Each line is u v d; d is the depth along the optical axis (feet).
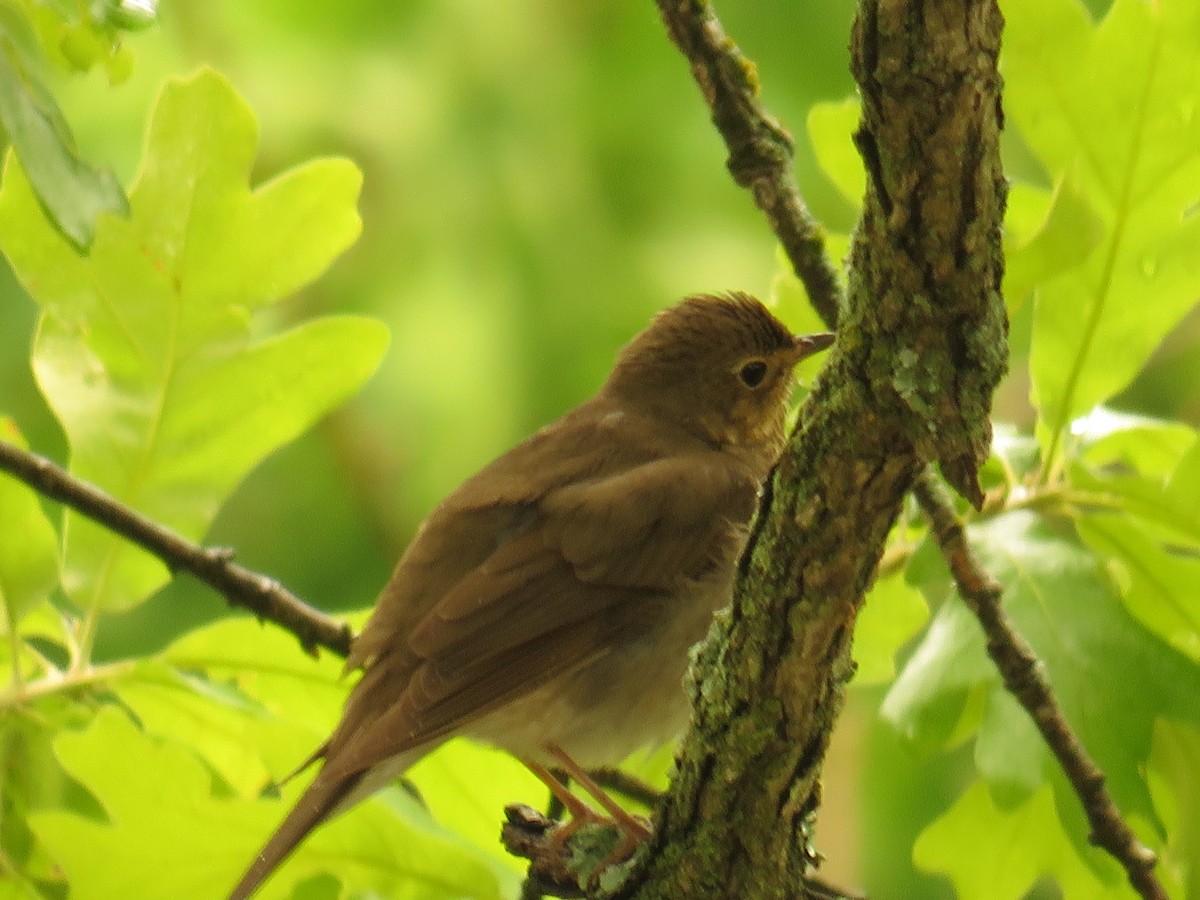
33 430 42.01
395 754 26.07
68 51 21.58
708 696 20.89
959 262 17.24
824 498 18.94
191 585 43.60
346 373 29.45
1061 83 26.68
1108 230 26.61
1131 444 28.73
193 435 29.17
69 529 28.09
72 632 28.50
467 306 39.45
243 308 29.17
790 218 30.12
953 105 16.24
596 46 40.57
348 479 43.27
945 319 17.65
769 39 40.50
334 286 39.63
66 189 18.88
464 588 28.58
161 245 28.86
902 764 41.50
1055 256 24.75
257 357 29.22
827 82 40.32
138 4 21.38
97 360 28.96
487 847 30.35
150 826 26.40
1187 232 26.53
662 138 40.14
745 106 30.42
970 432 17.93
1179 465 26.17
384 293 39.70
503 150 39.86
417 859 26.84
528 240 39.47
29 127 18.71
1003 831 27.81
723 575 29.66
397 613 28.76
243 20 40.65
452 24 40.52
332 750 27.07
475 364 39.45
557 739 29.07
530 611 28.63
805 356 32.83
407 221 39.68
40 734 27.55
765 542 19.58
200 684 27.61
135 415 29.07
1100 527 26.76
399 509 42.93
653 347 33.24
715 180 40.16
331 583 43.50
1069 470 26.81
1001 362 17.89
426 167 39.78
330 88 40.11
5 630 28.12
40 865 27.58
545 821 27.61
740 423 32.83
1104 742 24.67
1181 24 26.43
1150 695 24.91
